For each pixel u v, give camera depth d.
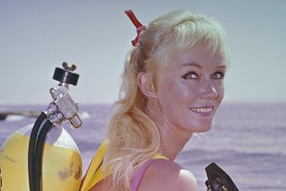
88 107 6.44
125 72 1.57
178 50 1.45
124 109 1.52
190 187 1.37
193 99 1.45
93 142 6.36
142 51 1.53
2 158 1.42
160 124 1.52
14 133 1.45
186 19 1.49
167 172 1.38
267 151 6.99
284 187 6.80
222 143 7.03
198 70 1.45
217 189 1.46
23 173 1.39
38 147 1.37
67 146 1.42
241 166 6.93
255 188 6.81
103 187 1.42
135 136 1.46
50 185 1.38
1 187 1.41
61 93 1.43
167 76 1.48
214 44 1.46
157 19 1.53
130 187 1.37
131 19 1.64
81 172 1.46
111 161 1.42
